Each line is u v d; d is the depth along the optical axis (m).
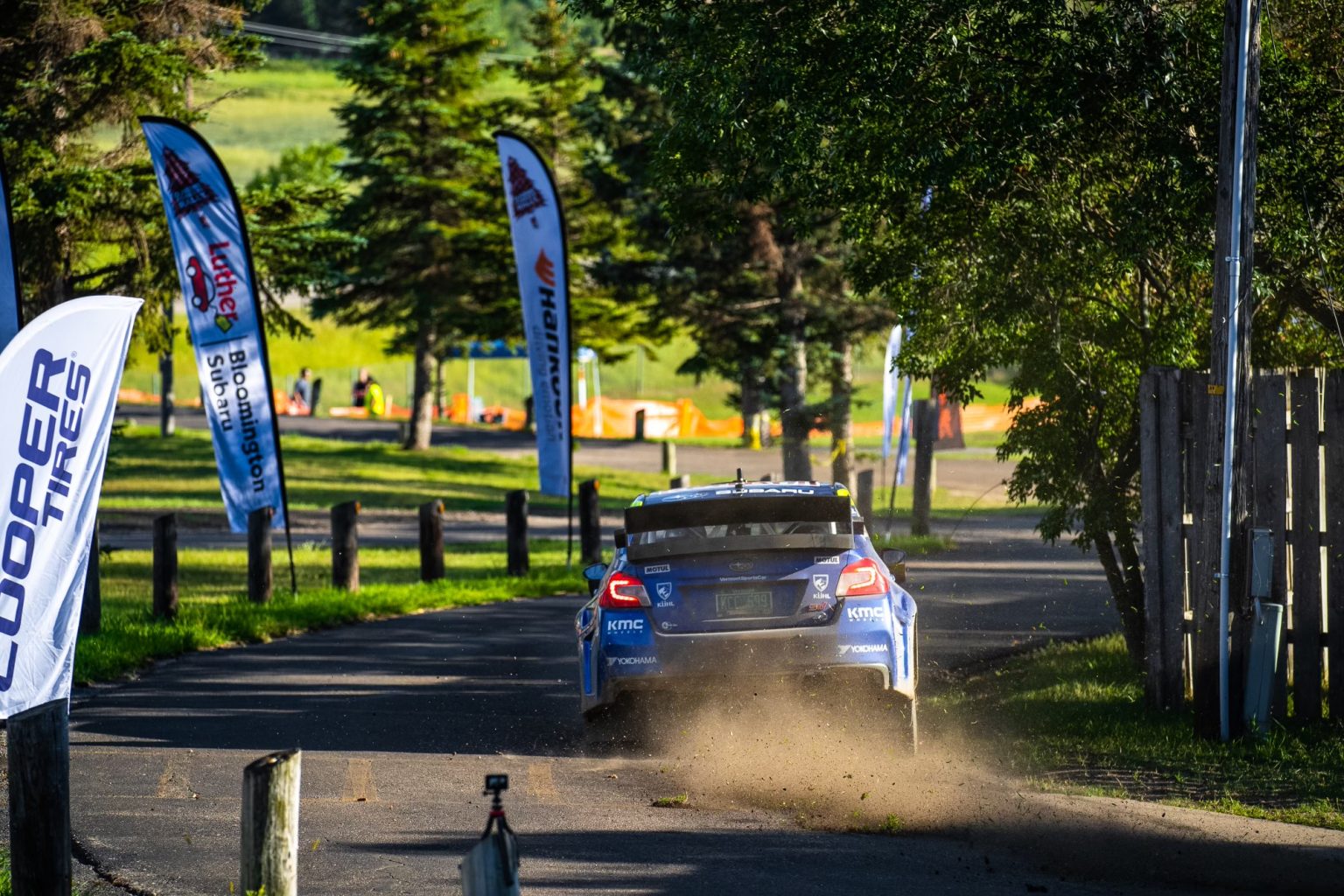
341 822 17.16
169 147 38.66
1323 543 21.62
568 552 53.75
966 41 22.48
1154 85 22.94
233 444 39.88
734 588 20.70
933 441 60.00
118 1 43.03
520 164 47.97
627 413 137.00
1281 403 21.75
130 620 35.50
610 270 85.12
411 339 115.38
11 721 12.66
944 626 35.25
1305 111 23.36
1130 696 24.89
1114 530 26.67
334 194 48.09
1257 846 15.59
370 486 86.31
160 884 14.42
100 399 14.09
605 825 16.92
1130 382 25.88
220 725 24.19
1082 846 15.70
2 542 13.21
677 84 24.55
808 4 23.11
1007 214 24.92
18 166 41.16
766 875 14.59
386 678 29.42
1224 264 21.44
